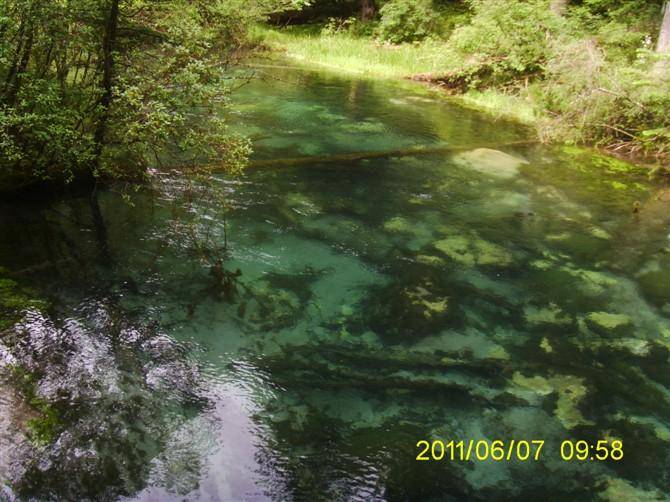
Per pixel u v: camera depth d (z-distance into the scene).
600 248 5.02
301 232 4.83
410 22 15.70
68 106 4.15
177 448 2.46
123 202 4.89
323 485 2.38
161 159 5.38
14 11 3.61
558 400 3.08
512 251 4.86
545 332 3.73
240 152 4.05
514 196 6.11
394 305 3.90
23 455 2.27
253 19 6.94
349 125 8.41
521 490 2.47
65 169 4.39
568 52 8.74
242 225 4.81
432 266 4.49
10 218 4.41
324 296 3.92
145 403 2.70
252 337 3.36
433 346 3.48
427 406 2.94
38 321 3.17
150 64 4.19
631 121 8.17
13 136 3.75
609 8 11.84
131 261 4.01
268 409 2.79
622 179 6.89
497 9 10.51
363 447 2.62
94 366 2.89
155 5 4.38
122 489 2.22
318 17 19.66
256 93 10.01
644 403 3.11
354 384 3.05
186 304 3.60
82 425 2.49
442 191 6.09
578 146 8.25
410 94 11.08
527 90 10.34
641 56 7.89
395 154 7.16
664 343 3.70
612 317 3.97
